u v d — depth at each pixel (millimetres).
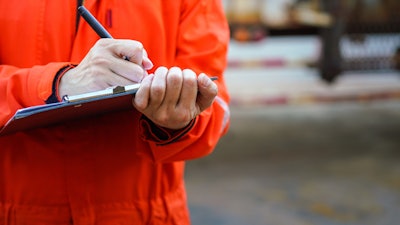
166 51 1053
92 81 876
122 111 1025
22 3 1026
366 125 5387
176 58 1062
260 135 4922
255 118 5668
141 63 893
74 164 1026
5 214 1051
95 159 1034
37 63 1021
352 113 5941
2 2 1036
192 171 3850
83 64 897
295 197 3383
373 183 3652
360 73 4555
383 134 5012
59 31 1021
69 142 1024
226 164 4016
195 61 1041
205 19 1079
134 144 1046
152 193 1082
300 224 2988
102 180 1038
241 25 4047
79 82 891
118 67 872
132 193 1061
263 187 3541
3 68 996
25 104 929
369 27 4465
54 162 1027
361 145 4625
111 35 1013
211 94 867
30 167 1034
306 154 4320
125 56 887
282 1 4113
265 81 5012
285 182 3645
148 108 856
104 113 972
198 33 1062
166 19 1053
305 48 5980
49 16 1021
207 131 1009
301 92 4504
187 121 888
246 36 4062
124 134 1041
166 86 831
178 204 1130
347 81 5051
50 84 899
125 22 1015
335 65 4438
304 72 5410
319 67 4543
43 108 809
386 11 4449
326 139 4816
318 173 3844
